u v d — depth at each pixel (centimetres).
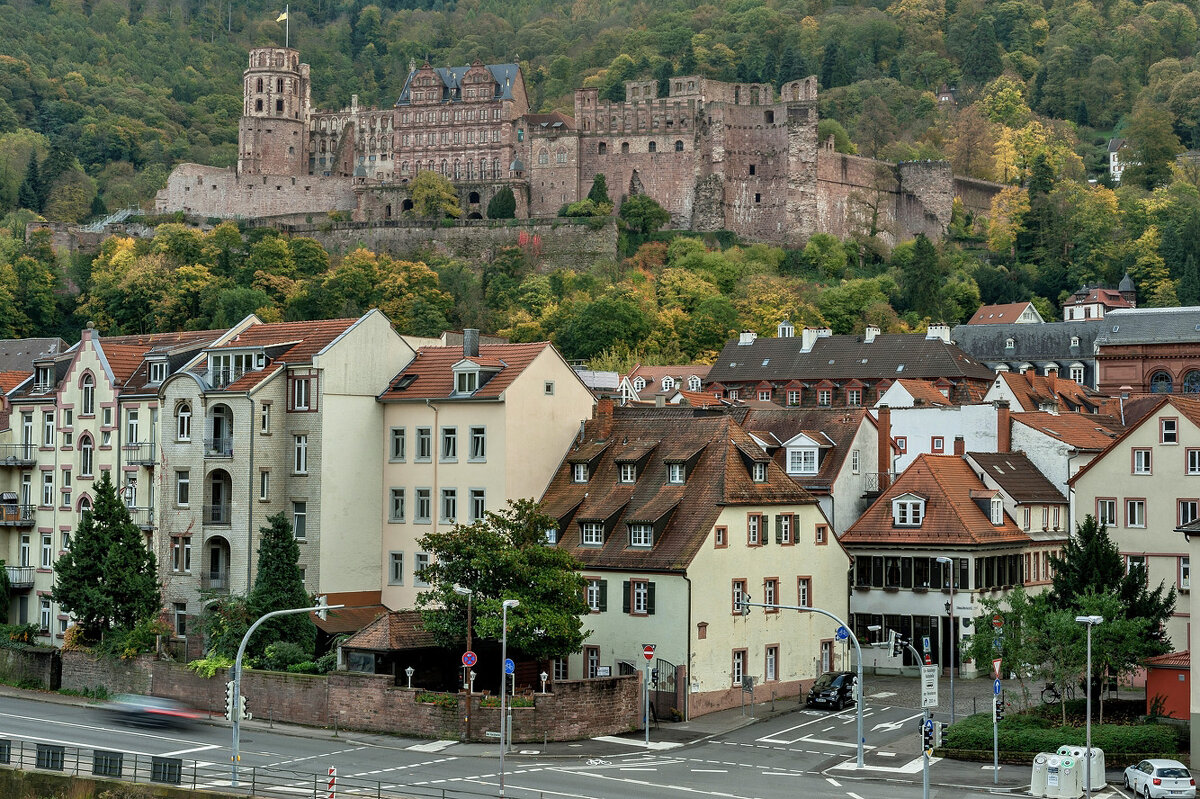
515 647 10125
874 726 10244
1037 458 13562
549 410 11788
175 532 11956
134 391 12556
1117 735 9088
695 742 9769
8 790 8762
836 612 11862
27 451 13288
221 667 10669
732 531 10931
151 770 8638
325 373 11638
